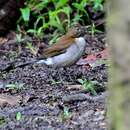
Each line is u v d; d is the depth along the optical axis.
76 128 8.56
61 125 8.84
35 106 10.38
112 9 5.09
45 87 12.36
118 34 5.05
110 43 5.20
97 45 16.42
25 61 15.61
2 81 13.16
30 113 9.86
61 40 13.65
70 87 12.02
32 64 14.41
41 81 13.00
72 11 18.55
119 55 5.07
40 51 16.64
